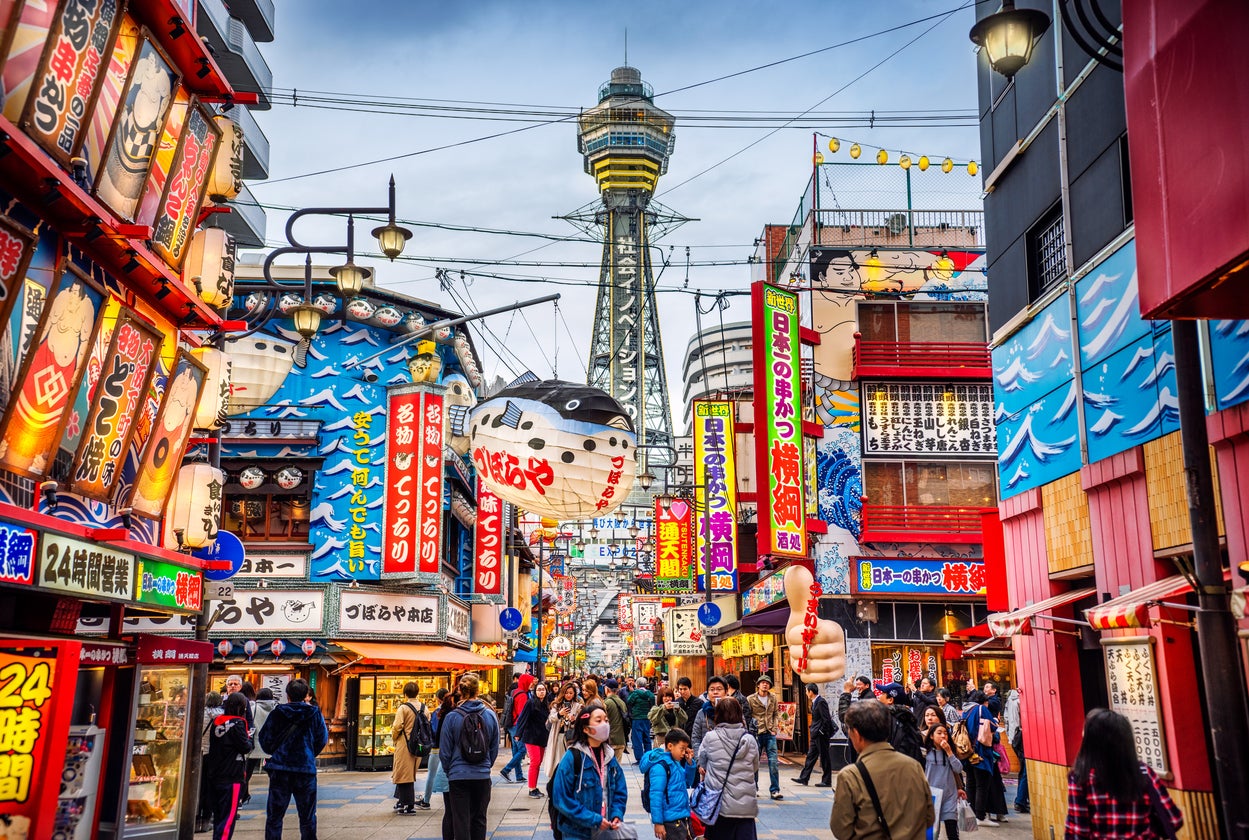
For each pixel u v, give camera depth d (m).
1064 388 13.01
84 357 9.87
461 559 36.09
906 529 29.11
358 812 17.45
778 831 14.40
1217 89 6.66
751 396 34.09
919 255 31.34
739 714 9.48
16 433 9.04
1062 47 13.05
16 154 8.29
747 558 33.88
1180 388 8.21
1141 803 5.97
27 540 8.72
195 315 12.07
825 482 29.47
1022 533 14.45
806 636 9.08
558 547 67.50
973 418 30.14
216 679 27.64
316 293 29.66
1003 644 20.31
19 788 8.11
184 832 13.38
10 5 7.82
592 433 12.37
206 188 12.25
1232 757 7.49
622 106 166.50
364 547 28.72
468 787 11.56
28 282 8.83
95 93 9.21
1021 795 17.28
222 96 11.56
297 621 27.75
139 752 12.08
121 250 10.16
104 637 11.52
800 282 33.00
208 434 15.11
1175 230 7.24
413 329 30.48
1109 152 11.80
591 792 8.85
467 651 32.41
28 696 8.25
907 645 28.81
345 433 29.36
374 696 27.88
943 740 11.94
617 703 19.25
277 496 29.16
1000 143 15.32
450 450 30.86
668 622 39.09
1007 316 15.05
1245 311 7.53
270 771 12.12
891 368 29.84
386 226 16.50
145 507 11.98
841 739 19.02
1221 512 9.45
